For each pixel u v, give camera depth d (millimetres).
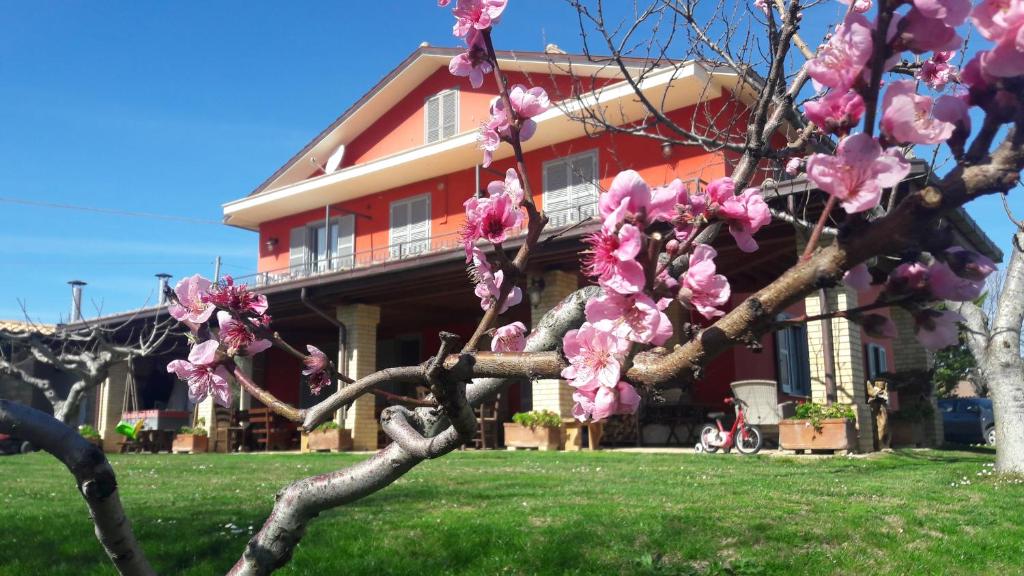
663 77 13727
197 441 18203
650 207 1171
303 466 11758
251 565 1822
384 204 21250
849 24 977
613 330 1130
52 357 13781
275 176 23234
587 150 16891
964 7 936
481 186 19188
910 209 987
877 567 4734
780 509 6012
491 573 4629
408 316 19750
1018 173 950
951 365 27703
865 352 16969
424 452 1680
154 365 22219
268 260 23844
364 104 21797
